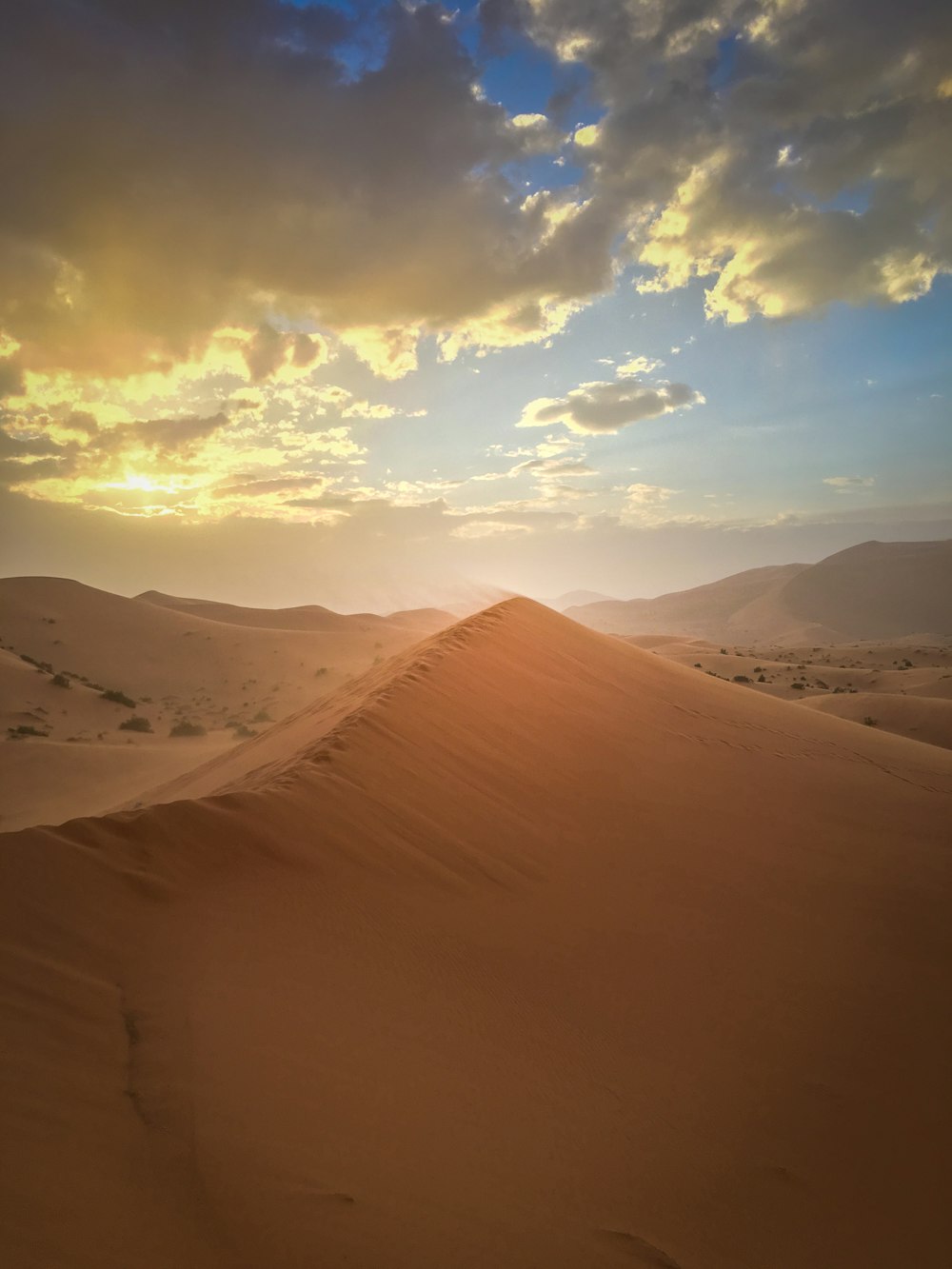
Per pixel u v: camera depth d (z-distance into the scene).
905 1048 5.20
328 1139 3.33
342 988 4.66
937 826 10.36
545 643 16.36
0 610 74.44
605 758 10.76
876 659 84.12
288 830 6.23
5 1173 2.63
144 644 75.50
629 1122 4.07
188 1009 4.02
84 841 5.15
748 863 8.27
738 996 5.68
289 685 67.50
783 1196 3.69
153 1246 2.56
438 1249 2.87
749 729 14.80
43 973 3.96
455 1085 4.01
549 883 6.99
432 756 8.74
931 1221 3.66
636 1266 3.05
